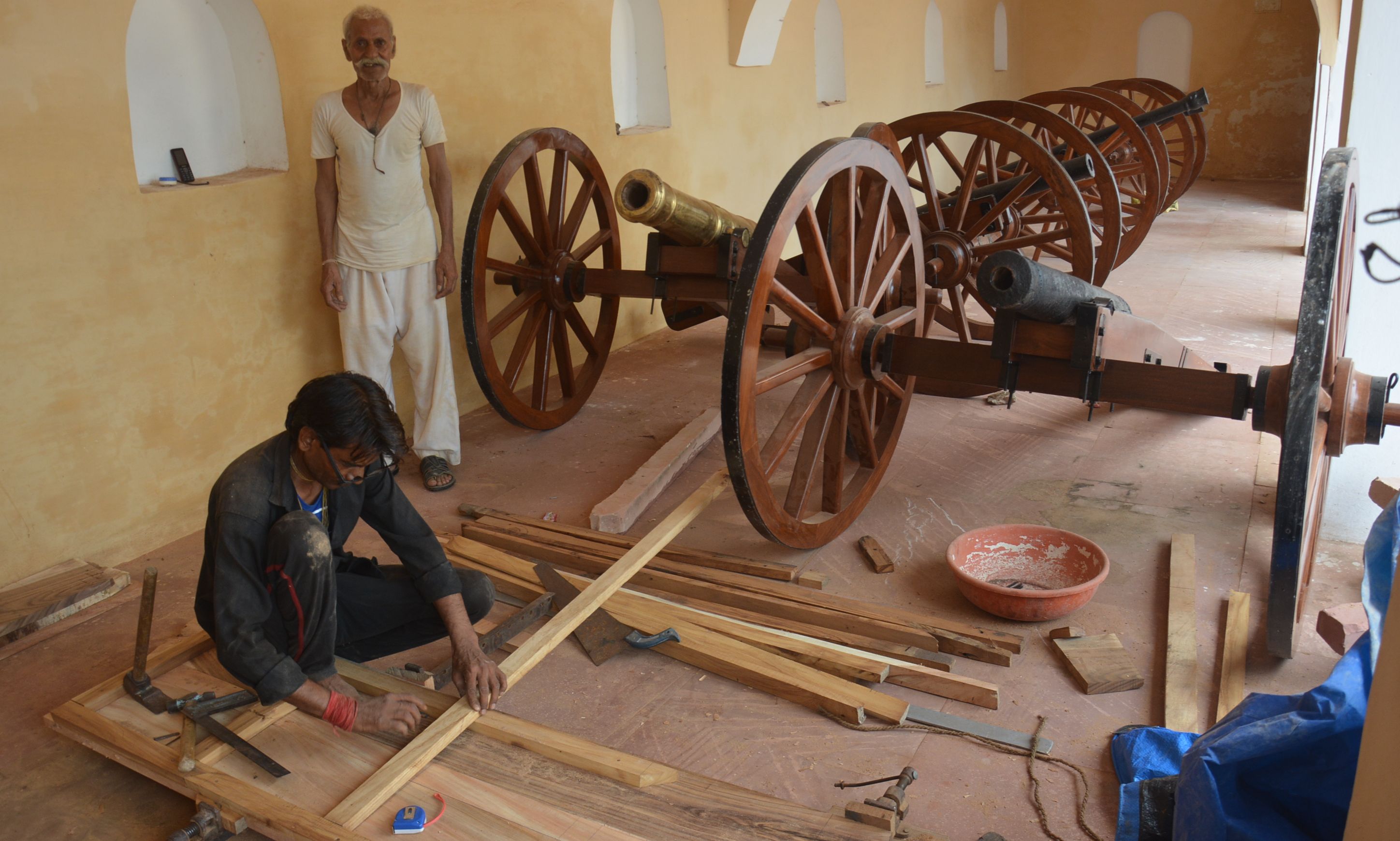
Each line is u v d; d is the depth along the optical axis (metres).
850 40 8.64
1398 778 1.04
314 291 3.96
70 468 3.17
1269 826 1.71
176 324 3.44
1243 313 6.27
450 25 4.48
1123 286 7.14
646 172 3.76
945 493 3.77
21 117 2.92
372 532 3.49
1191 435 4.30
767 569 3.11
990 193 5.17
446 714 2.12
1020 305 2.71
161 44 3.57
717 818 1.91
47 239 3.03
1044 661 2.64
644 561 2.81
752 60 7.05
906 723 2.38
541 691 2.53
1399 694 1.07
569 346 4.97
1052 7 14.14
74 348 3.14
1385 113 2.86
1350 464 3.18
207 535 2.08
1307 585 2.79
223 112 3.80
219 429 3.64
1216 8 13.19
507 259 4.98
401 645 2.40
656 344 6.08
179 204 3.40
